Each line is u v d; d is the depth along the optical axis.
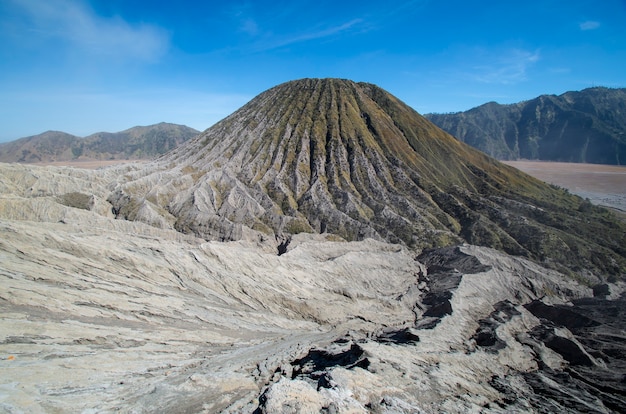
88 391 19.14
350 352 28.67
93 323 26.78
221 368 24.73
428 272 60.28
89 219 57.88
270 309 40.22
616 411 28.52
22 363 19.89
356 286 50.41
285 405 18.70
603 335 42.41
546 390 30.41
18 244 32.28
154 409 18.75
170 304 33.53
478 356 34.31
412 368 26.98
